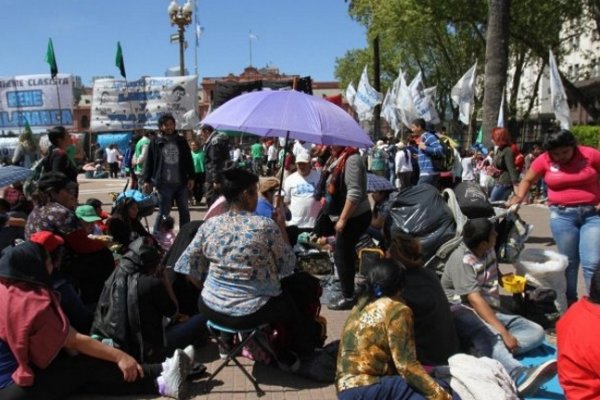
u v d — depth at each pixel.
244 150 28.94
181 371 4.00
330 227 6.98
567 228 5.28
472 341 4.36
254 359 4.57
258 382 4.30
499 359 4.20
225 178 4.19
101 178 28.42
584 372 2.62
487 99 16.31
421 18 26.34
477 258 4.64
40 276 3.64
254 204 4.27
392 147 16.08
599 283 2.68
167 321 4.72
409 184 13.09
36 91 17.48
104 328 4.14
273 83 15.02
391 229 5.72
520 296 5.32
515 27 26.81
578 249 5.30
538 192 16.48
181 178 8.56
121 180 26.27
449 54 39.03
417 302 3.94
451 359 3.60
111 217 6.12
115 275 4.20
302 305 4.50
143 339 4.14
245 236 4.04
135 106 18.03
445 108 44.31
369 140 5.04
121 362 3.91
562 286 5.36
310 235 7.36
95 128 18.12
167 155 8.44
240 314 4.00
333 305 6.05
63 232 4.67
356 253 6.59
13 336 3.58
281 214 5.99
